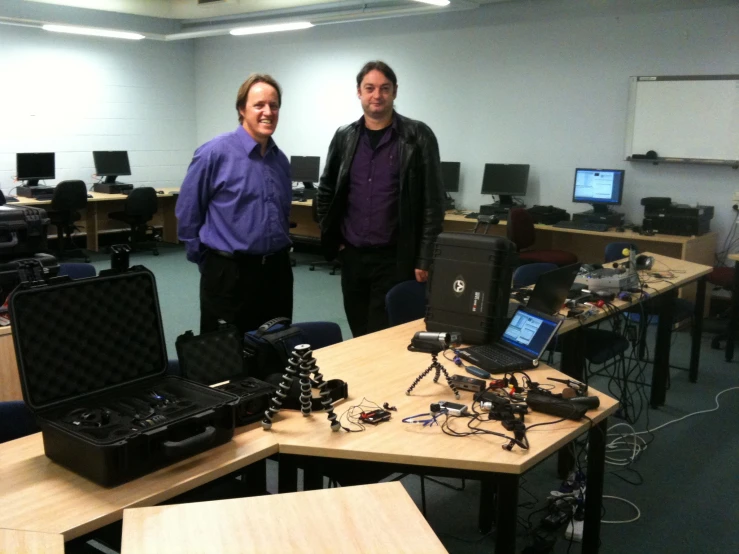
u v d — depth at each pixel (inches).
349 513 55.2
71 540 56.0
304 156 334.3
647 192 244.8
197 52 389.4
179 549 50.2
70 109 340.8
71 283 70.5
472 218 267.3
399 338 111.8
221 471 66.9
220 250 117.0
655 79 235.0
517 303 126.2
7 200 299.0
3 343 116.7
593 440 88.4
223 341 84.1
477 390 88.6
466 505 114.9
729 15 219.6
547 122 264.1
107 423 66.7
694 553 102.7
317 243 330.0
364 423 78.0
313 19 287.9
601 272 146.3
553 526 107.3
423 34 293.4
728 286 208.1
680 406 160.1
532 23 261.4
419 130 131.7
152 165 380.2
